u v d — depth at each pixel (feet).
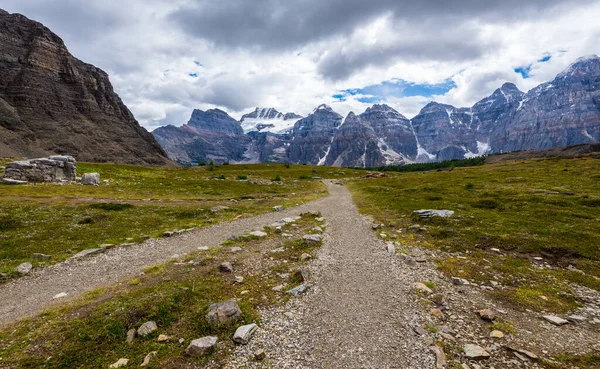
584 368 30.83
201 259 62.39
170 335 36.04
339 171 515.50
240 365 31.58
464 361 32.14
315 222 106.52
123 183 217.97
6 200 120.37
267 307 43.52
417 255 68.59
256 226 97.76
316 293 48.34
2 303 43.68
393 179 333.42
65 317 38.70
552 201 120.78
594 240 72.23
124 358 31.99
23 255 63.00
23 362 30.63
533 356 32.32
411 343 35.37
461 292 49.73
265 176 390.83
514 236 77.46
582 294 49.21
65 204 117.60
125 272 55.83
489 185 197.98
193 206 131.64
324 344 35.14
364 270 59.31
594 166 258.37
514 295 48.55
